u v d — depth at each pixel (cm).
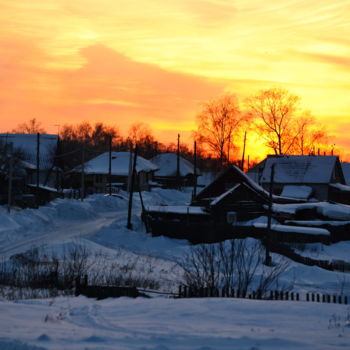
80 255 4266
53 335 1371
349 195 9144
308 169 9000
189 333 1505
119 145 19362
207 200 7488
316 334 1524
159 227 6028
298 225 6322
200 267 4072
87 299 2455
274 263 4544
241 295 2820
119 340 1333
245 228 5803
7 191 7844
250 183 7362
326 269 4638
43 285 3052
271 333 1523
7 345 1145
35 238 5428
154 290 2848
